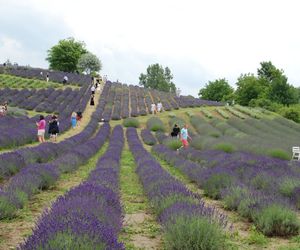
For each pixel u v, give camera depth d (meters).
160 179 10.12
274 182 11.08
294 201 9.34
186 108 50.16
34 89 48.50
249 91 79.88
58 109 38.94
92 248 3.98
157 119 39.59
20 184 9.23
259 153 21.38
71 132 30.12
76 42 97.56
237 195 9.14
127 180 12.91
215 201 10.28
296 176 12.09
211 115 44.03
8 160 12.07
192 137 29.89
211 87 101.50
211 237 5.39
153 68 132.62
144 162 14.67
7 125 25.23
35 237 4.18
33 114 36.84
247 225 7.78
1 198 7.52
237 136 29.27
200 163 17.23
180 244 5.37
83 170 14.77
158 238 6.63
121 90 58.25
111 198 7.12
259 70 95.50
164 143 26.56
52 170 11.33
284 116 52.75
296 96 75.19
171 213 6.38
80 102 45.22
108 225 5.43
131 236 6.70
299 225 7.12
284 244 6.55
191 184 12.93
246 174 12.55
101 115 39.72
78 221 4.70
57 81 57.50
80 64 86.38
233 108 51.81
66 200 6.34
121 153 20.69
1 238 6.22
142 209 8.83
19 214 7.72
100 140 24.25
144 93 58.88
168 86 132.38
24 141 21.62
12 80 55.50
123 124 37.72
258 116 45.34
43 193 10.13
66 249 3.83
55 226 4.46
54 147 16.97
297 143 27.75
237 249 6.07
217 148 22.16
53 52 95.25
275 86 74.38
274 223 7.06
